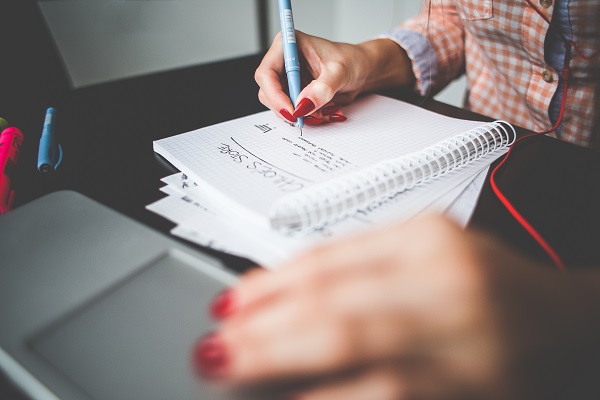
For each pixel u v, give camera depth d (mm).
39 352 201
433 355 148
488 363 147
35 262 249
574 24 497
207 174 344
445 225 186
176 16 1321
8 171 343
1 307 220
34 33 633
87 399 182
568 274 177
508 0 533
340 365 149
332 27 1658
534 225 293
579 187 339
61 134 434
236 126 445
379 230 191
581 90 543
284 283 175
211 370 168
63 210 296
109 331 212
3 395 200
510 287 159
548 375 153
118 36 1220
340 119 464
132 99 532
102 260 253
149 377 190
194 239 274
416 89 643
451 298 153
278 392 159
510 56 589
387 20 1440
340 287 165
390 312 153
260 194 316
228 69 646
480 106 688
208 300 230
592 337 159
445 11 686
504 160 377
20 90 589
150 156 393
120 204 317
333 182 311
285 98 455
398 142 415
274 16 1562
